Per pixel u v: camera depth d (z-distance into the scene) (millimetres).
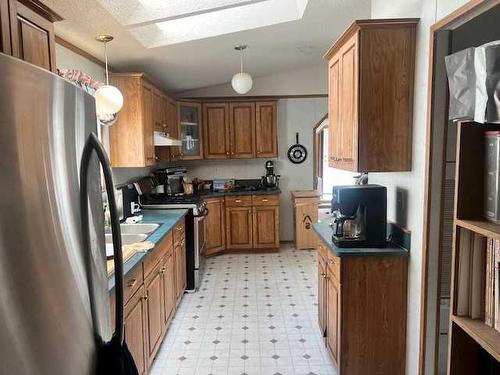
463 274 1396
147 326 2471
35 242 757
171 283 3291
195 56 3812
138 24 2539
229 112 5570
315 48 4344
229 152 5617
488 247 1339
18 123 724
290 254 5422
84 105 1006
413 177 2191
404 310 2311
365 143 2221
